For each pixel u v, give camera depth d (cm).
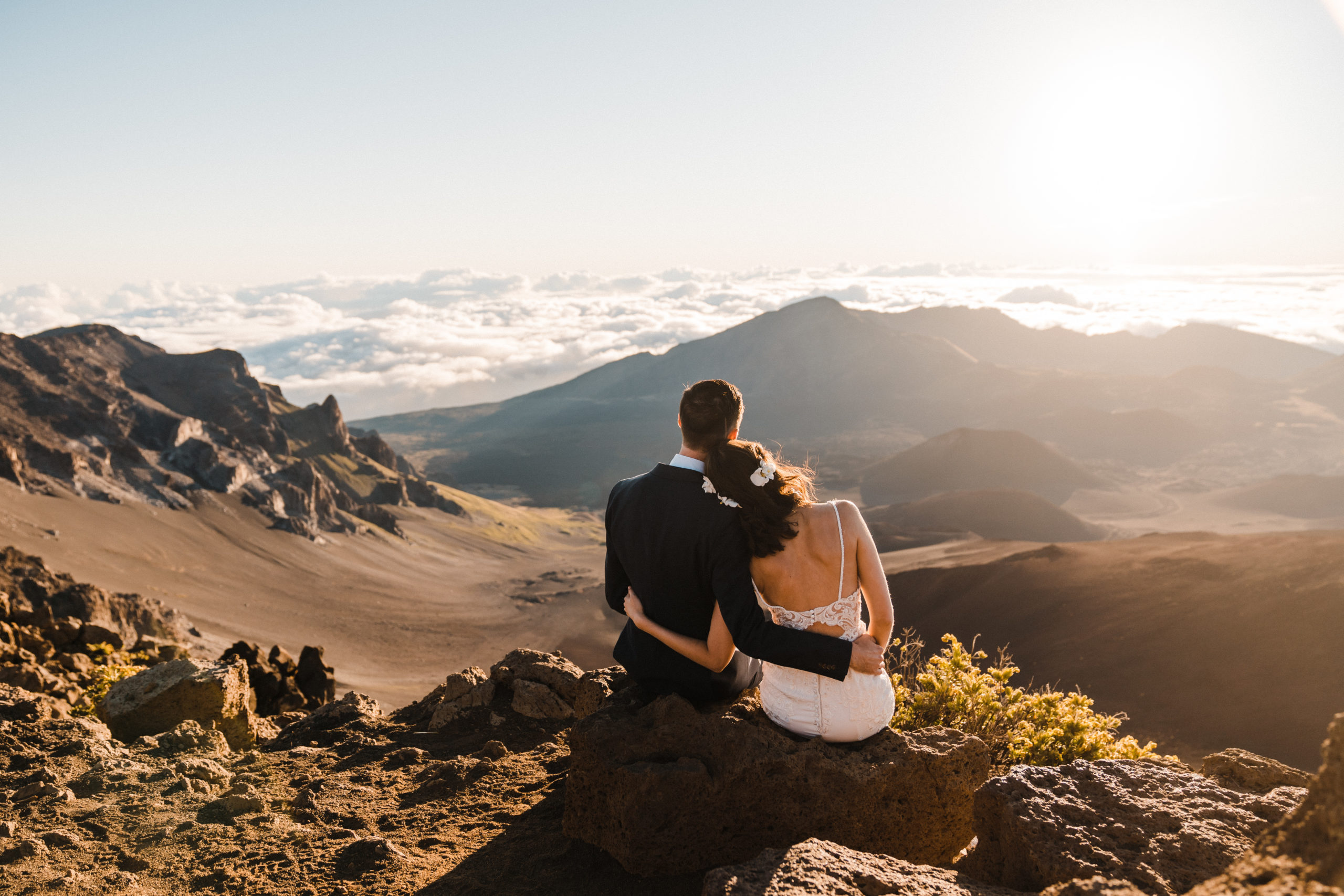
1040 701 566
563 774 505
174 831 411
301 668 2386
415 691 9319
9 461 15988
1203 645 5284
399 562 19988
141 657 2009
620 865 357
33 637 1819
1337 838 165
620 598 393
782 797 345
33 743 562
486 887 346
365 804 469
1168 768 340
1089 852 274
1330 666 4572
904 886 258
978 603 7500
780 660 330
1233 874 184
